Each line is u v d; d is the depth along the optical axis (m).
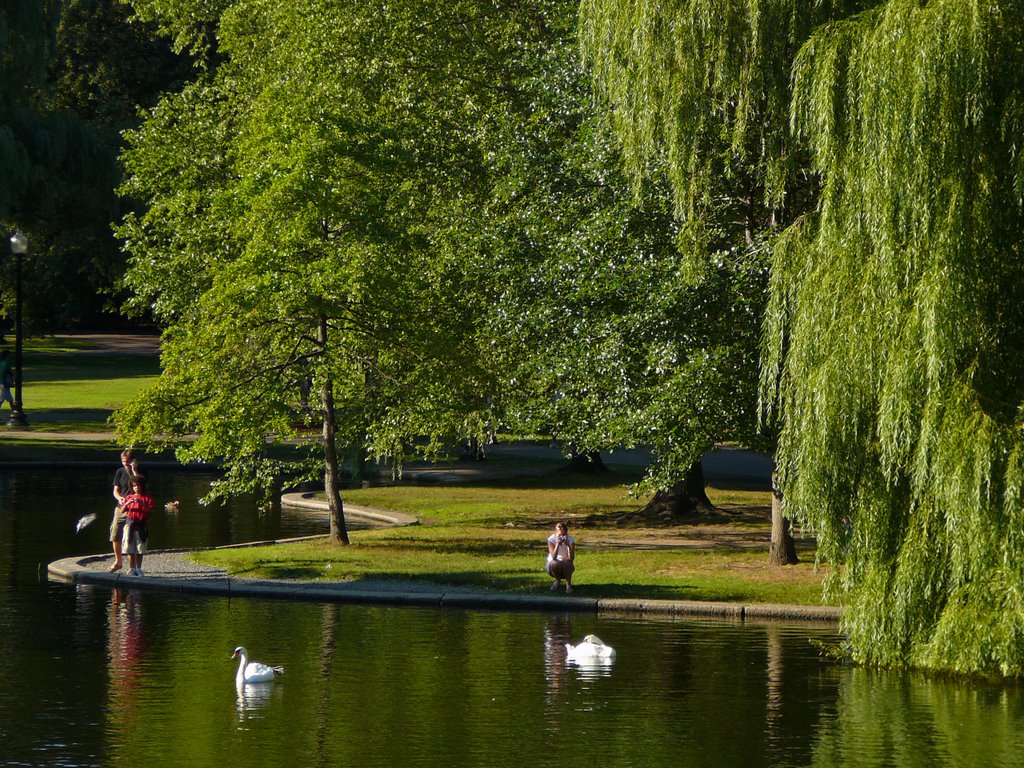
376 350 43.12
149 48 124.62
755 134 32.66
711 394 34.84
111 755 18.66
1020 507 23.02
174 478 67.56
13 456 70.88
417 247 43.50
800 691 23.44
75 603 32.41
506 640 28.16
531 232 39.50
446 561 39.25
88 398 101.25
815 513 25.45
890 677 24.75
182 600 33.31
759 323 34.56
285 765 18.17
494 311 40.47
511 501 56.00
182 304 44.69
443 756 18.73
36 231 96.12
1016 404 23.98
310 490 62.81
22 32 81.94
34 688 22.95
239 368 41.88
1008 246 24.31
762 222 36.41
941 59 23.78
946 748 19.38
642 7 32.16
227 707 21.70
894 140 24.09
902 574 24.53
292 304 39.09
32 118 84.88
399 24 47.72
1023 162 23.44
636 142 33.72
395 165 41.59
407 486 62.88
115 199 89.62
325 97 41.31
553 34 48.41
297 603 33.12
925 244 24.17
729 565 38.22
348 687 23.33
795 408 26.59
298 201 39.56
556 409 39.16
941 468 23.45
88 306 145.88
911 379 23.84
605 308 37.22
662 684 23.84
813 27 30.09
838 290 25.39
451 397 42.75
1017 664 23.30
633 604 32.09
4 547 41.97
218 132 46.59
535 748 19.22
